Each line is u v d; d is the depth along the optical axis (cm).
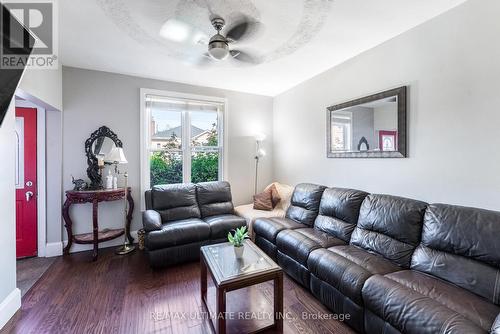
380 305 152
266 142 469
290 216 332
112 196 313
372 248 219
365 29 232
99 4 189
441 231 179
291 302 217
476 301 142
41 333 177
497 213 161
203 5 188
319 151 356
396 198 224
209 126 423
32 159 308
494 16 177
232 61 269
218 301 164
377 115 264
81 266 284
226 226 317
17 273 265
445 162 208
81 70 330
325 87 340
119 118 352
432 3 194
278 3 189
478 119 187
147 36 238
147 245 277
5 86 154
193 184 376
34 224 310
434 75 214
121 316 196
